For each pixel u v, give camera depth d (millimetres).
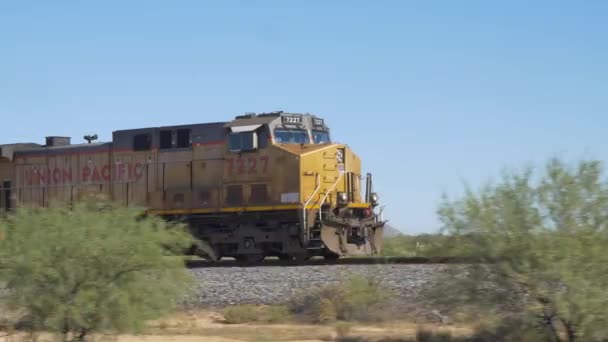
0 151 50719
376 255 44125
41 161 49312
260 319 29672
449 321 27297
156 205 45000
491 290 20547
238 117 44844
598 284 19312
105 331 22406
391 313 28812
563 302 19359
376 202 45312
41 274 20922
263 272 34500
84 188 47344
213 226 44250
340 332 26453
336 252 41812
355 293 29594
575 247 19516
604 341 19672
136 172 45906
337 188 43438
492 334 21359
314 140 45031
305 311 30250
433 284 22094
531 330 20281
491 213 20438
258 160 42938
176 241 23109
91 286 21359
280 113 43969
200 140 44531
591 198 20172
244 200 43000
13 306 21625
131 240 21469
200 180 44250
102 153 47156
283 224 42312
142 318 21734
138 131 46125
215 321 30000
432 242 21391
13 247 21203
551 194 20344
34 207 23516
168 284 22344
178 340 25953
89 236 21375
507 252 20031
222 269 36062
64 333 22062
